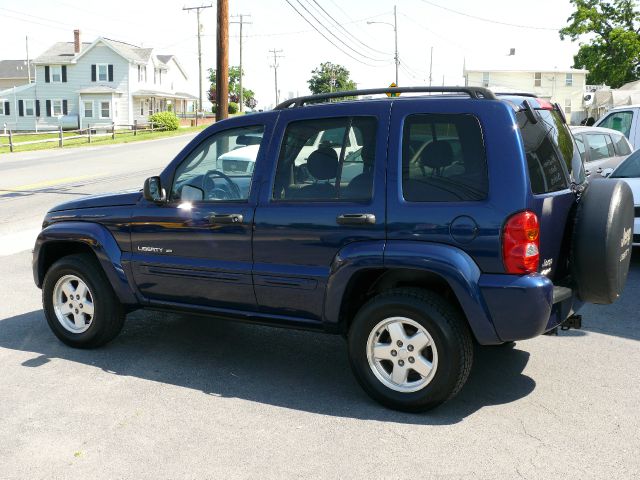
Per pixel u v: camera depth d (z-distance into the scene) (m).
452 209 4.06
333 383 4.84
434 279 4.32
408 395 4.24
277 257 4.62
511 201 3.93
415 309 4.14
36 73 64.81
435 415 4.28
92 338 5.48
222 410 4.38
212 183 4.99
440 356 4.11
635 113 13.92
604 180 4.47
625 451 3.78
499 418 4.22
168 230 5.07
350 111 4.48
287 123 4.73
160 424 4.17
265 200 4.69
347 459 3.71
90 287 5.42
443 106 4.19
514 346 5.60
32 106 65.62
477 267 4.02
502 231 3.94
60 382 4.87
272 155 4.73
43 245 5.64
